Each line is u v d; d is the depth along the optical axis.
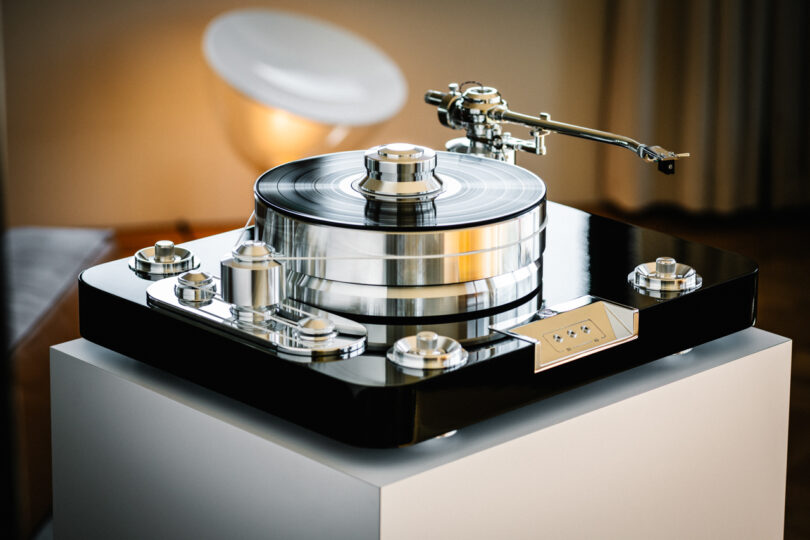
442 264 0.88
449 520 0.76
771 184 3.57
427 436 0.75
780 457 1.06
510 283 0.92
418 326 0.86
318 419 0.76
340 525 0.75
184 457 0.87
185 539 0.89
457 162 1.09
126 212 3.38
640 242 1.08
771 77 3.49
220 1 3.27
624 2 3.45
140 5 3.22
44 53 3.19
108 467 0.96
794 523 1.75
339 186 0.99
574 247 1.07
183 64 3.29
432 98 1.22
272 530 0.81
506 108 1.17
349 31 3.43
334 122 3.12
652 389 0.90
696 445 0.96
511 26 3.55
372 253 0.88
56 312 2.08
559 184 3.69
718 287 0.96
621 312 0.89
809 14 3.45
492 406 0.80
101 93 3.26
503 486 0.80
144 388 0.89
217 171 3.41
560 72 3.61
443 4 3.49
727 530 1.02
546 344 0.83
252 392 0.81
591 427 0.86
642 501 0.92
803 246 3.23
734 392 0.98
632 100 3.52
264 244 0.86
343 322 0.85
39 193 3.29
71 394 0.98
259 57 3.19
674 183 3.58
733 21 3.38
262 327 0.83
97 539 1.00
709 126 3.48
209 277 0.92
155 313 0.88
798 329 2.55
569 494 0.85
